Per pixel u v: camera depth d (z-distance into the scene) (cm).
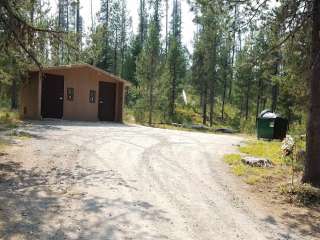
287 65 1069
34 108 2200
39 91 2161
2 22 1010
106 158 1121
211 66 4112
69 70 2322
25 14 1090
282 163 1217
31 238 549
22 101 2300
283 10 949
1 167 950
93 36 1188
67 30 1129
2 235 554
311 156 948
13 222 605
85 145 1309
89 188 815
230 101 5300
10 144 1239
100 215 658
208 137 1881
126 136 1633
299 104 1409
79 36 1141
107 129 1878
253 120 3691
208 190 878
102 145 1333
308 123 954
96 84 2472
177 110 4700
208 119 4594
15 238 546
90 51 1188
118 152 1223
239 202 812
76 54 1154
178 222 657
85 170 968
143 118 3200
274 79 1455
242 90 4269
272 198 865
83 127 1894
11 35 1045
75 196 755
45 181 850
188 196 817
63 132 1622
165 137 1697
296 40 997
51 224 607
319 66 927
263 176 1030
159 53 3519
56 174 916
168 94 4156
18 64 1246
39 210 666
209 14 978
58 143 1317
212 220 685
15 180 847
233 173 1059
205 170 1068
